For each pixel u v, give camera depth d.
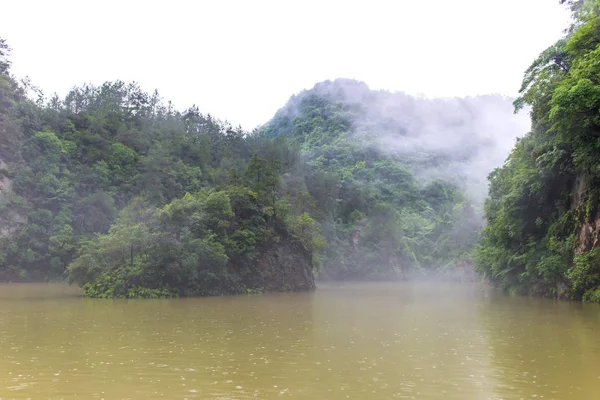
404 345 16.41
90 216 79.12
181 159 105.50
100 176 85.69
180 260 40.84
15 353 14.77
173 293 40.94
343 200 119.75
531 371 12.42
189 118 135.00
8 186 74.06
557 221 36.66
